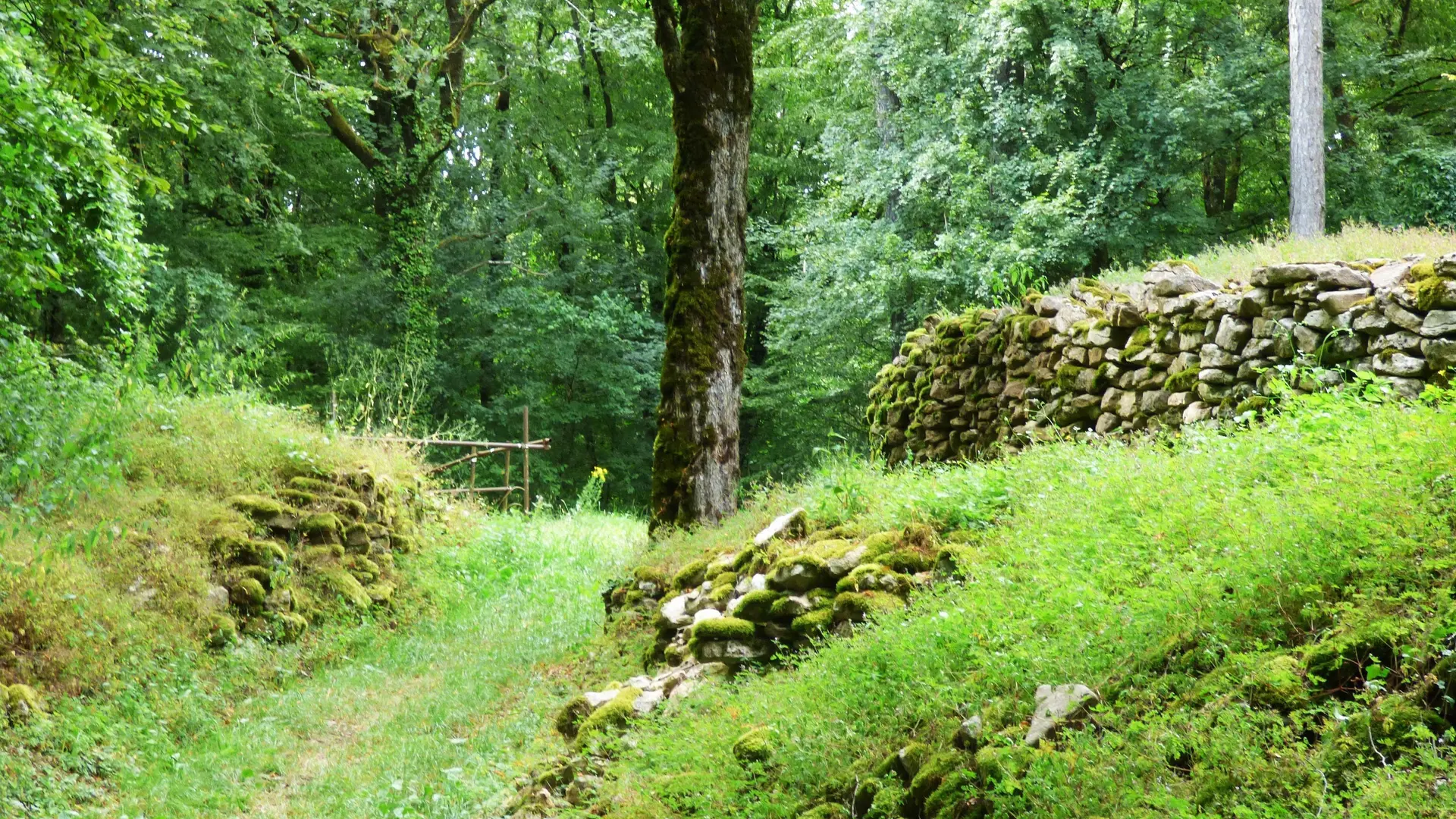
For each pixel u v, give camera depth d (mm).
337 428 12969
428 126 24656
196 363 12680
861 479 7223
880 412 12570
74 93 9117
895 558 5852
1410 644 3283
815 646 5668
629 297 30062
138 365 11375
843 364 21984
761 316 30531
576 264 28453
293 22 23359
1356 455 4297
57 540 8812
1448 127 21172
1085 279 9367
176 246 21641
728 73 9773
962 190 18609
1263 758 3148
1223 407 6949
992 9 17828
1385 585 3570
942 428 10891
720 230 9781
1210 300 7375
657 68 28750
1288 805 2955
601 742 5781
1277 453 4848
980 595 4875
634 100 30062
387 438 14359
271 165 21656
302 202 27203
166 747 7344
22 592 8031
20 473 8398
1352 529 3773
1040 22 19000
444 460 24609
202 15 18781
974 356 10461
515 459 27234
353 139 24797
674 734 5316
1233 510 4406
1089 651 4039
